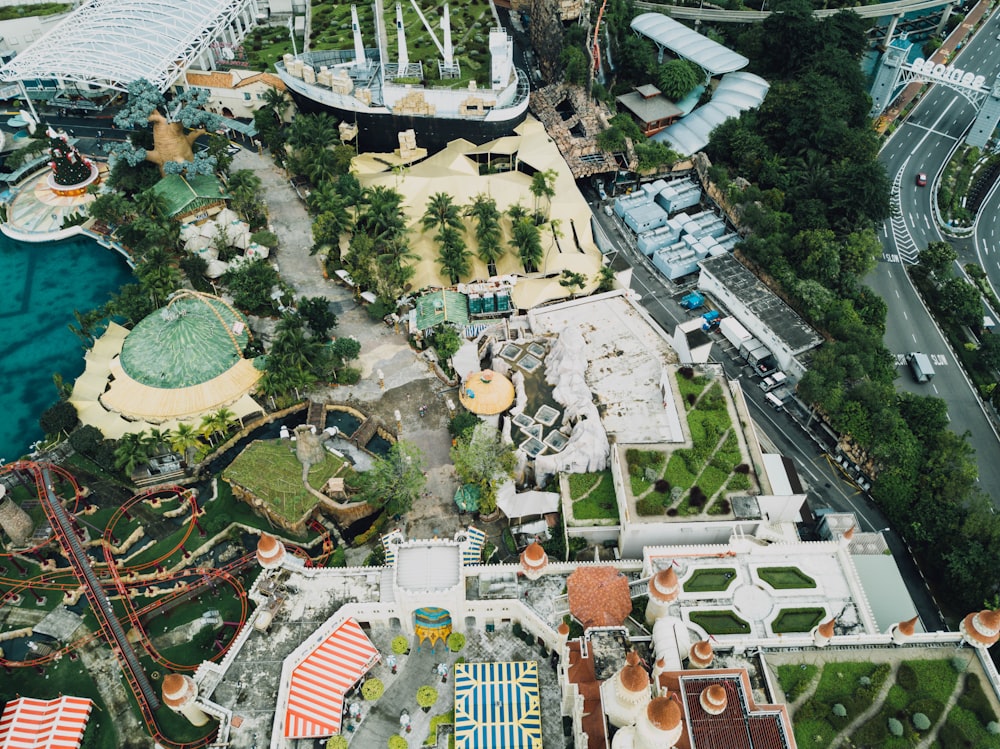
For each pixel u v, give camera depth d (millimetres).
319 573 121188
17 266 191375
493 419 147750
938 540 132875
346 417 156375
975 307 176250
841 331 162750
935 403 150125
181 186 196250
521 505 134000
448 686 117062
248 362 157500
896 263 194750
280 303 173500
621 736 89812
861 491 145625
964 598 127250
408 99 199250
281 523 135375
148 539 136875
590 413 139000
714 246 189125
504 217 184500
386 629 122625
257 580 120125
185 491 142375
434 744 111375
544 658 119500
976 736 94312
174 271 178375
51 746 109750
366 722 113500
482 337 161875
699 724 91688
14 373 167000
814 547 117250
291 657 110812
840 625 108812
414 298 173750
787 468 132000
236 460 142250
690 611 110062
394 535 124000
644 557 116625
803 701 97750
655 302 182125
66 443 148875
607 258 190375
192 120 199875
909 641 102500
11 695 118500
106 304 171375
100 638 124562
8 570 133375
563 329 158875
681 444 132000
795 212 189750
